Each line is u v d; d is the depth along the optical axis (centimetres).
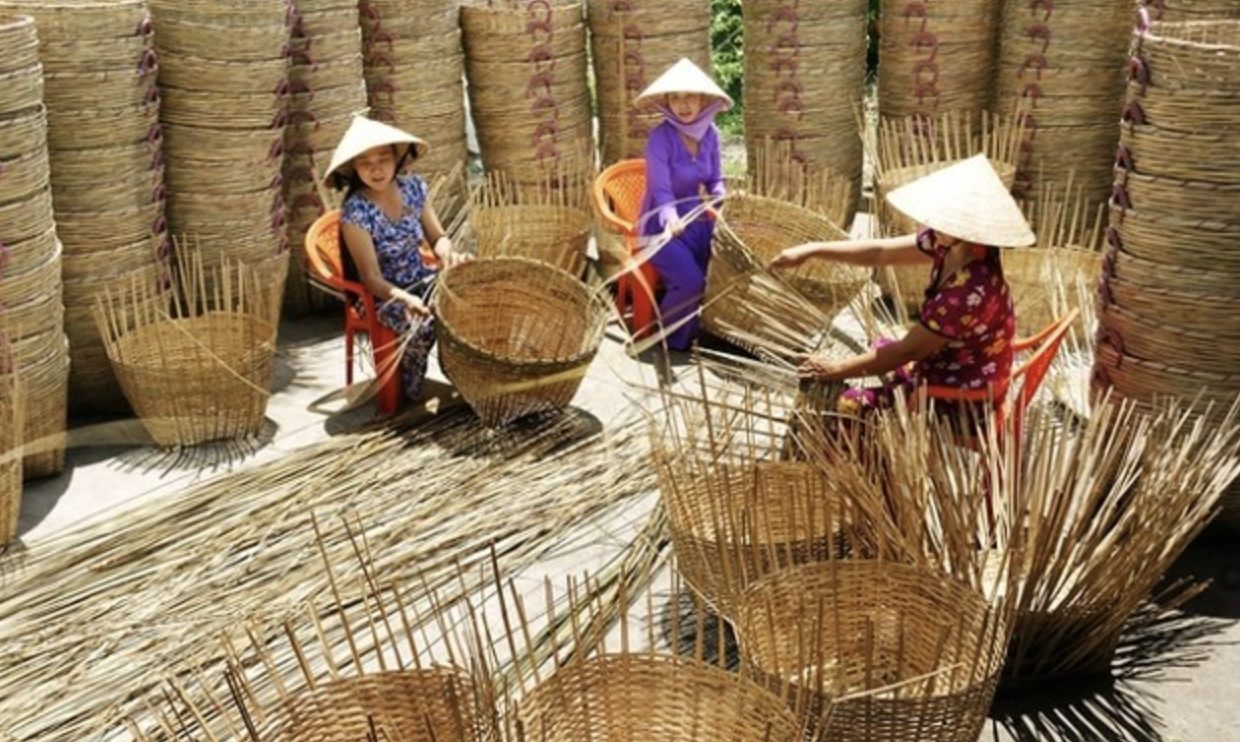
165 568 393
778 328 508
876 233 616
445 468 454
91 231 473
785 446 393
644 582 387
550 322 511
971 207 355
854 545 338
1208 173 370
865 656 292
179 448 474
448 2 606
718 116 987
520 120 635
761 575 329
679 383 520
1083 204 607
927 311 367
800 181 585
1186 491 334
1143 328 395
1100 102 588
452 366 470
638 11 630
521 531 418
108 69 459
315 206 579
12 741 324
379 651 301
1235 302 378
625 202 620
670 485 357
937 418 376
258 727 291
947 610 316
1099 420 358
